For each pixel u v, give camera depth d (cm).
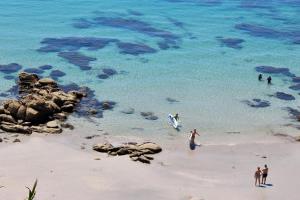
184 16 9388
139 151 4028
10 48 6975
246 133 4616
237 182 3588
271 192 3422
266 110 5175
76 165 3728
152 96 5412
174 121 4722
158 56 6906
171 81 5925
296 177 3703
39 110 4500
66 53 6831
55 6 9894
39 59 6525
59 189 3281
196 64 6638
